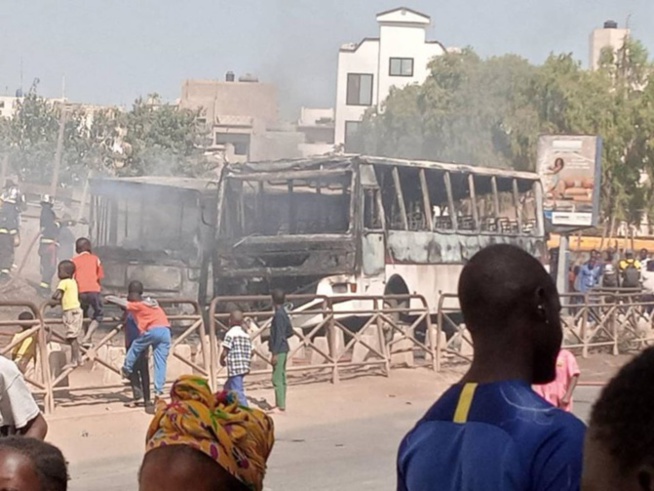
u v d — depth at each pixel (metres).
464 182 19.89
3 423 4.63
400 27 67.31
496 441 2.51
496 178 20.80
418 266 18.41
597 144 23.25
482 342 2.74
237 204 17.88
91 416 11.98
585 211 23.36
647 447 1.61
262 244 17.58
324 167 17.27
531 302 2.73
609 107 39.38
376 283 17.36
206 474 2.25
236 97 71.12
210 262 18.00
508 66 40.97
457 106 41.94
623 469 1.63
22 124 45.03
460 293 2.80
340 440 11.31
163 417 2.32
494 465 2.48
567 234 23.64
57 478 2.84
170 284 18.17
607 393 1.70
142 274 18.38
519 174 21.58
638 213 41.19
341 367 15.22
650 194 39.94
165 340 12.30
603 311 20.50
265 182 17.73
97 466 9.80
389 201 18.05
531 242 22.00
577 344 19.83
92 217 19.17
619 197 39.53
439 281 18.97
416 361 17.23
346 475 9.47
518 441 2.49
